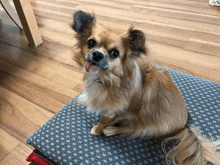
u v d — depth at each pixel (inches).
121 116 43.6
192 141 39.1
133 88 38.2
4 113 60.7
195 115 49.0
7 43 88.0
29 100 64.4
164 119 40.9
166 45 84.7
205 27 94.3
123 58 36.0
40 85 69.4
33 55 81.7
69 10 110.6
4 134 55.8
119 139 46.6
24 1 74.0
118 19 101.1
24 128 57.1
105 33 34.5
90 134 47.6
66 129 48.1
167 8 110.1
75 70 75.0
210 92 54.1
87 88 42.1
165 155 42.8
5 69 75.4
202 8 108.6
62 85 69.4
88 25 38.3
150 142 45.8
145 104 40.7
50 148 44.8
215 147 39.0
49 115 60.3
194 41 86.5
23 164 50.0
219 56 79.0
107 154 43.6
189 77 59.5
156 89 39.8
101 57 33.3
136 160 42.7
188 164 38.4
